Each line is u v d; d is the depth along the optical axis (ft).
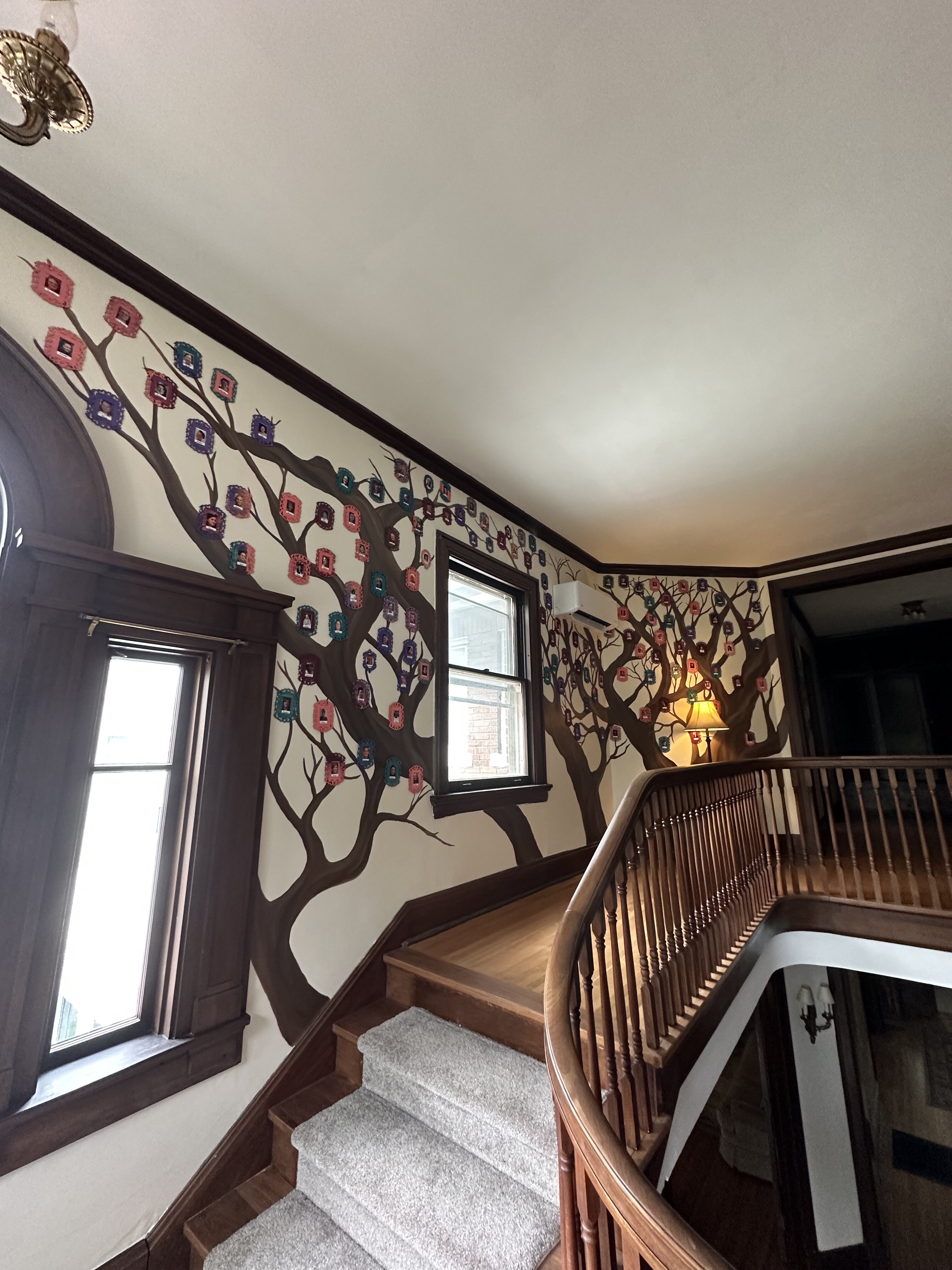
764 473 10.62
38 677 4.74
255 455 7.04
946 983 8.89
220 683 6.10
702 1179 8.91
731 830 8.79
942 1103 14.02
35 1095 4.42
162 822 5.71
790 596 16.08
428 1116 5.68
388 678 8.45
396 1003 7.32
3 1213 4.16
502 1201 4.73
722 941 7.54
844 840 16.02
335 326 6.96
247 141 4.82
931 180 5.16
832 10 3.94
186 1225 5.09
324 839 7.09
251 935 6.07
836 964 9.72
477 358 7.54
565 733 12.76
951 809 19.06
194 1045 5.33
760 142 4.83
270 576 6.97
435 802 8.86
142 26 4.02
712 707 13.93
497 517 11.69
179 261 6.01
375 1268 4.67
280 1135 5.80
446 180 5.16
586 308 6.70
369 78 4.35
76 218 5.49
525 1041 6.20
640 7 3.92
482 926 8.74
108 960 5.19
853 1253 11.50
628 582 15.43
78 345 5.53
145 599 5.57
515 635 12.09
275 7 3.92
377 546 8.63
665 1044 5.27
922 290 6.45
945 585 16.44
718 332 7.10
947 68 4.27
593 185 5.21
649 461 10.19
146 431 5.97
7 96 4.64
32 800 4.61
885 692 20.94
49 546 4.79
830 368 7.79
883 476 10.73
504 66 4.28
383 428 8.91
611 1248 3.42
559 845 11.84
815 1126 12.41
